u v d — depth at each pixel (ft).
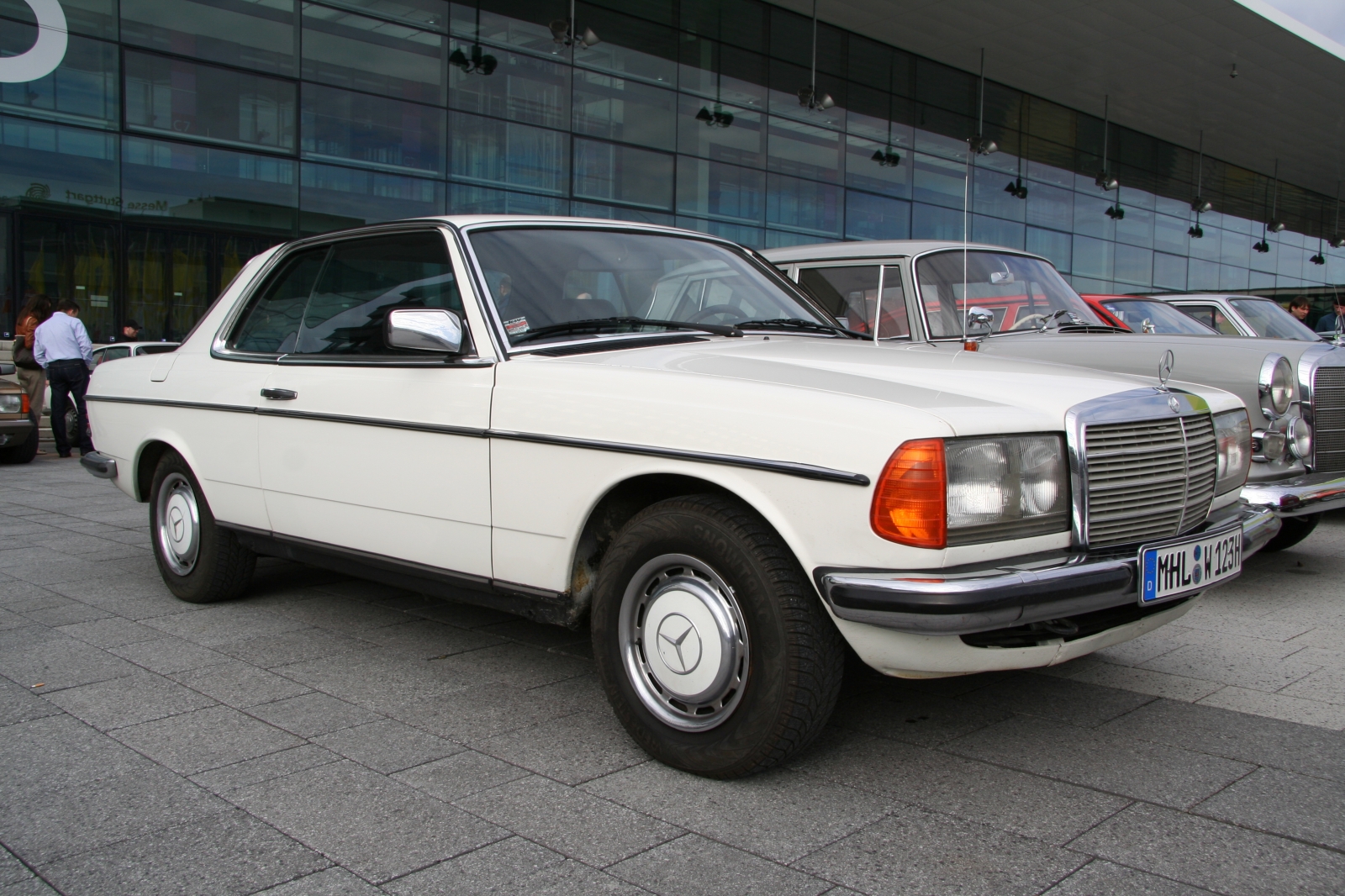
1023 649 8.62
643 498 10.48
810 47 63.98
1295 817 8.42
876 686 11.81
